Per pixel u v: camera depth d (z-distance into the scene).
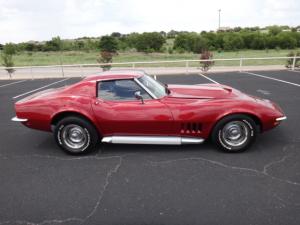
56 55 57.97
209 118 4.19
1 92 11.38
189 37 64.62
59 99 4.41
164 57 44.81
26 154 4.68
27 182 3.74
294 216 2.87
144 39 68.31
